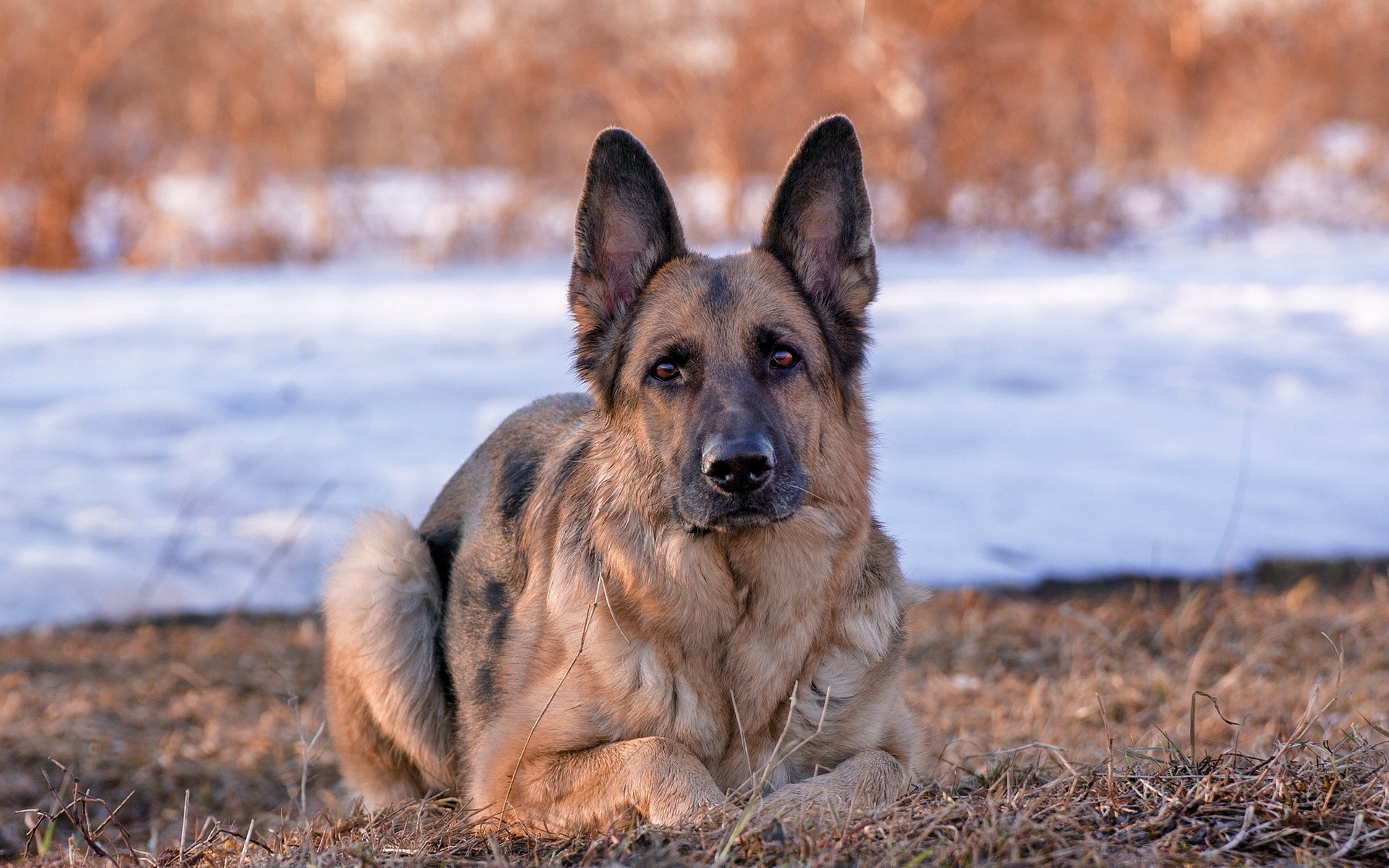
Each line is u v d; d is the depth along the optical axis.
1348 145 35.22
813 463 5.50
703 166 30.28
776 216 5.84
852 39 30.12
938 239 30.36
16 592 10.68
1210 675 8.29
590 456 5.82
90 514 12.21
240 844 5.56
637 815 4.94
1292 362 17.58
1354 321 19.95
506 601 6.07
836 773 5.13
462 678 6.25
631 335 5.71
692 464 5.22
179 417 15.32
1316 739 6.38
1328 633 8.87
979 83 30.41
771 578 5.34
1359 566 10.69
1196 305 21.48
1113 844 4.31
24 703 8.73
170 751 7.96
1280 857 4.26
